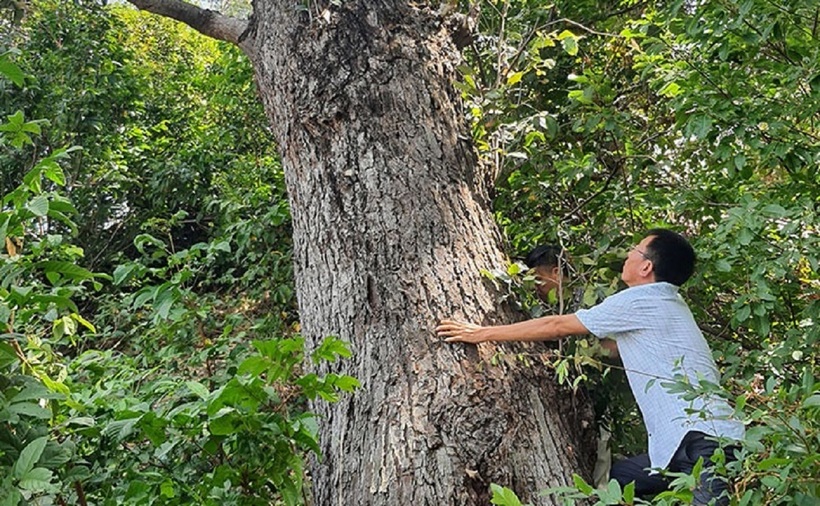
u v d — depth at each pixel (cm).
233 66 748
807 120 339
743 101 327
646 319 263
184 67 1041
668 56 372
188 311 416
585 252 359
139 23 1109
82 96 734
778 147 308
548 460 248
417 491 237
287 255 531
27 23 775
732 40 329
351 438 259
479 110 346
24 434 201
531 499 238
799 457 176
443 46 346
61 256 267
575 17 504
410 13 347
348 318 277
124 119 818
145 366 425
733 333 362
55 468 208
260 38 366
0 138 233
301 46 334
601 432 314
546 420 260
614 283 307
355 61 321
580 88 429
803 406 179
